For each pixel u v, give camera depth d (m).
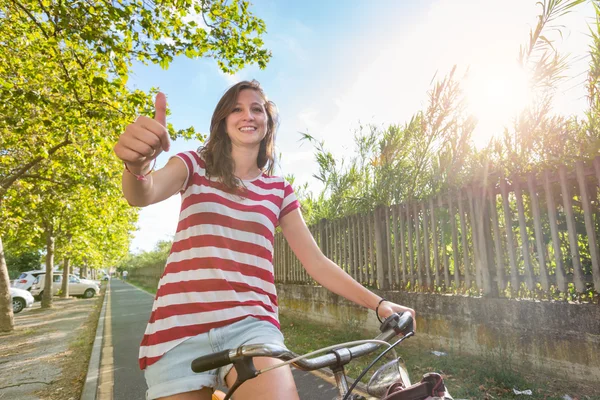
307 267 1.78
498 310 4.69
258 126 1.75
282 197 1.78
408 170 6.54
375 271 7.15
